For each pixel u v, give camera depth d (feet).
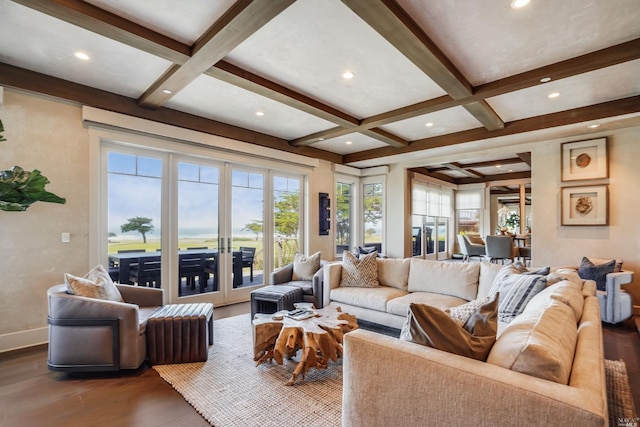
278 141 17.48
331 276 12.30
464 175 30.60
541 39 8.07
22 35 8.00
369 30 7.79
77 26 7.57
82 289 8.43
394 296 10.94
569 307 5.29
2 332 9.61
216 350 9.66
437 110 12.40
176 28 7.64
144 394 7.23
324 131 16.06
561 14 7.11
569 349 3.98
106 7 6.93
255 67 9.62
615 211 13.82
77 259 10.87
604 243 14.05
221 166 15.61
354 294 11.39
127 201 12.55
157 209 13.39
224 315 13.57
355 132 15.66
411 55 8.23
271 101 12.33
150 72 9.99
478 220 31.89
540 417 3.10
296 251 19.06
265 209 17.54
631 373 8.07
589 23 7.44
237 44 7.81
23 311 9.94
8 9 6.96
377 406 4.31
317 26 7.63
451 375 3.71
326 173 20.75
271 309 12.44
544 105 12.69
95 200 11.27
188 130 13.52
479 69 9.57
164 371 8.32
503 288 8.18
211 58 8.43
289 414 6.44
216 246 15.34
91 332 7.97
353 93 11.51
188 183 14.39
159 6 6.91
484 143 16.30
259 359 8.48
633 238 13.43
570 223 14.74
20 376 8.07
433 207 28.12
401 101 12.21
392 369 4.18
